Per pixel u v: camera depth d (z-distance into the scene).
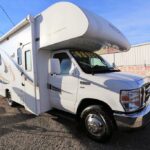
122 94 3.25
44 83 4.65
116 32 4.42
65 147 3.49
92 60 4.45
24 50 4.95
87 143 3.66
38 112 4.61
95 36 3.60
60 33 3.90
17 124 4.76
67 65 4.23
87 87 3.72
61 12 3.88
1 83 7.18
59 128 4.45
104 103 3.55
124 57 15.90
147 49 14.64
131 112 3.26
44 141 3.75
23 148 3.46
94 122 3.66
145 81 3.82
